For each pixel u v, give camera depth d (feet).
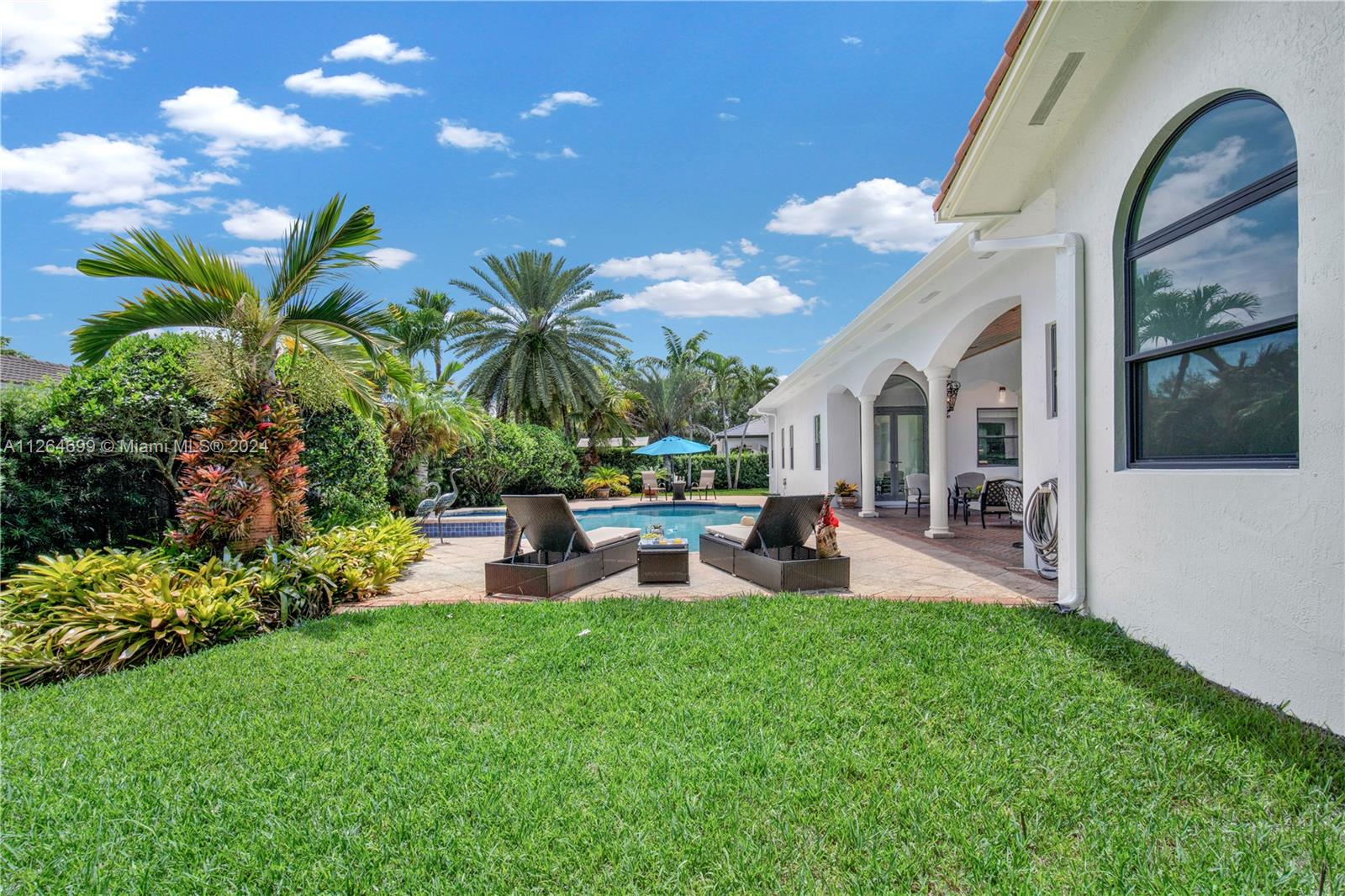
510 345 86.58
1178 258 14.23
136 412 27.71
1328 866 7.51
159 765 10.73
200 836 8.71
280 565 21.49
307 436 31.83
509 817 8.86
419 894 7.50
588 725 11.76
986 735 10.81
